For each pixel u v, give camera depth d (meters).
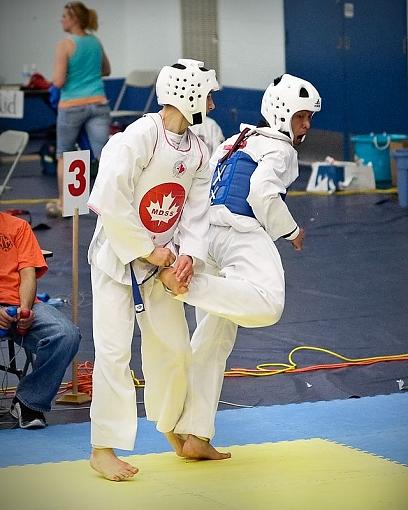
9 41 43.19
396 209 26.25
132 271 9.08
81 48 25.23
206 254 9.33
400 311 16.98
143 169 8.98
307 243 22.66
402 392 13.19
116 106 38.97
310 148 34.44
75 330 11.79
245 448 10.43
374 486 8.22
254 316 9.60
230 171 10.16
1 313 11.71
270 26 34.84
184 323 9.47
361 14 32.25
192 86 8.93
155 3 40.50
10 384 13.37
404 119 31.59
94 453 9.13
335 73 33.19
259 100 35.31
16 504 7.98
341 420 11.91
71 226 24.42
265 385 13.47
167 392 9.60
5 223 12.21
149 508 7.71
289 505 7.64
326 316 16.77
